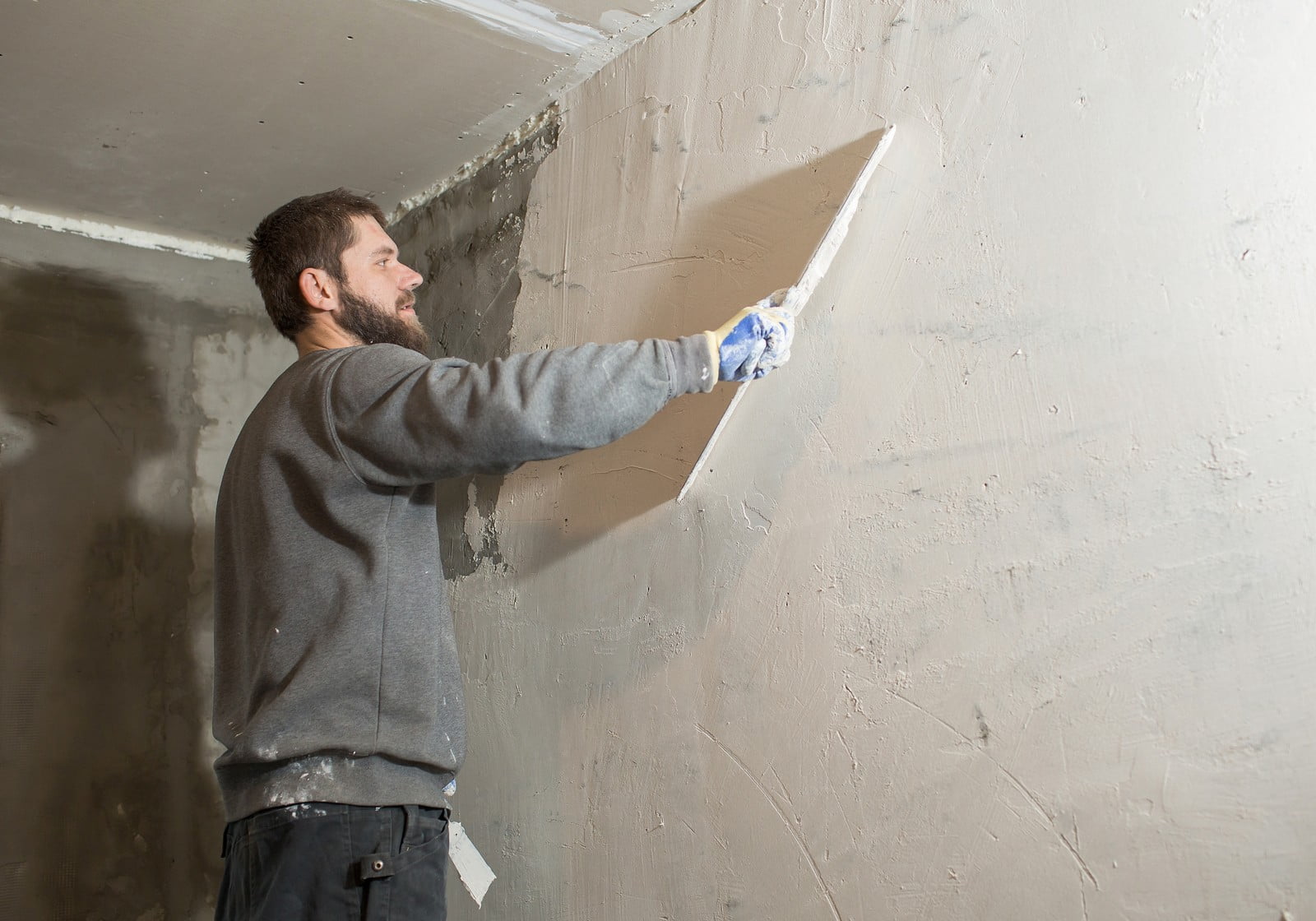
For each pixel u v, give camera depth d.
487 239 2.16
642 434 1.66
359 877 1.15
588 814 1.69
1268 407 0.92
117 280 2.56
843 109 1.36
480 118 2.04
